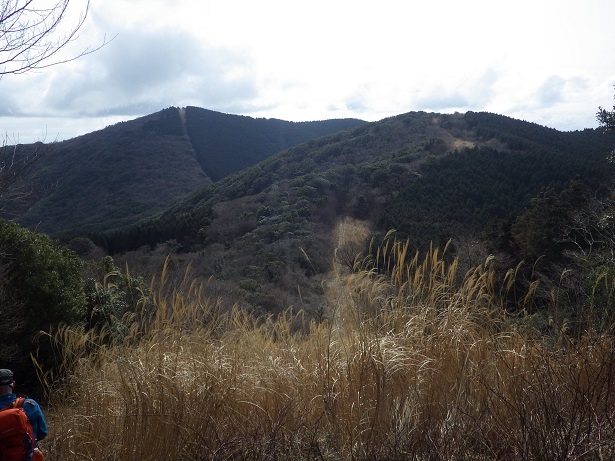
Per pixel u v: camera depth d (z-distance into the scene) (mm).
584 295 3746
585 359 3115
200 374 3684
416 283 4055
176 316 4305
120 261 23469
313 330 4293
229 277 25125
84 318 10961
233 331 4625
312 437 3285
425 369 3516
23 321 9195
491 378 3434
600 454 2635
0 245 10133
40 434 3539
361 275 4082
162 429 3379
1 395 3533
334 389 3580
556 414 2852
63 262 10930
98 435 3670
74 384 4301
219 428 3465
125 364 3855
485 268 4043
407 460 2908
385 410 3279
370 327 3826
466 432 2967
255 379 3811
